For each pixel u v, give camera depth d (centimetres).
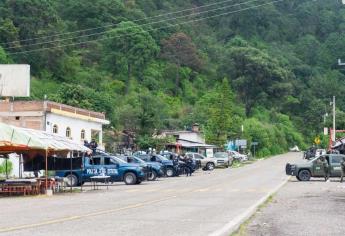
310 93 15888
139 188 3412
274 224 1573
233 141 10244
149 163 4459
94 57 12100
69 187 3609
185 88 13412
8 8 10031
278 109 14912
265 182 3981
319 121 14738
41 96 8800
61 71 10712
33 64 10175
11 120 4962
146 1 14562
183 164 5188
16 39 9844
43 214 1769
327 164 4184
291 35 18200
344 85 16462
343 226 1533
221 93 9581
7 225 1450
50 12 10469
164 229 1380
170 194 2805
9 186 2812
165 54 13688
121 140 7362
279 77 14475
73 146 3155
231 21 17012
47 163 3130
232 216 1720
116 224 1482
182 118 10850
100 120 6047
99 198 2564
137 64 12169
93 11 12450
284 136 13575
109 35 12175
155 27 13962
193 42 14875
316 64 17438
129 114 7812
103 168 3797
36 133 2975
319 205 2211
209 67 14812
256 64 14225
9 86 5041
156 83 12431
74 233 1288
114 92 11100
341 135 11850
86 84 10812
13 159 4488
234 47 14812
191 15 15725
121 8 12950
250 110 14188
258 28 17512
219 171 6169
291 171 4359
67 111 5350
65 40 11100
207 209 1967
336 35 17825
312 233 1384
